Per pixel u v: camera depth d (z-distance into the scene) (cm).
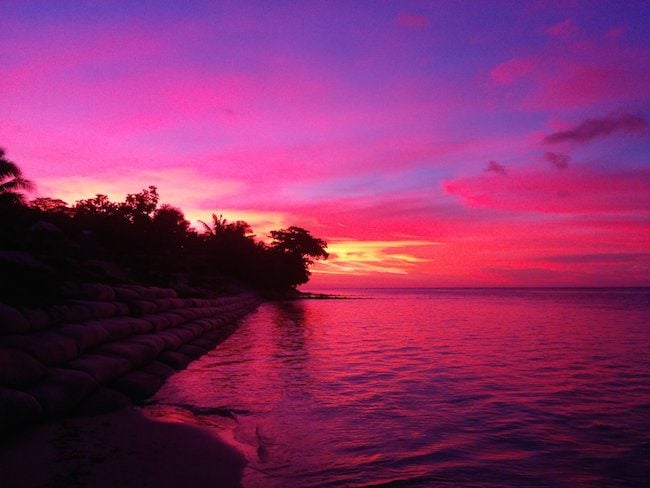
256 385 932
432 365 1178
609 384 955
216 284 3731
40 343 693
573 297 9850
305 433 632
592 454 561
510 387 923
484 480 484
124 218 3700
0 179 2855
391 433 634
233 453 542
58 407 594
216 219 6144
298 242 7062
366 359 1274
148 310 1370
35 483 410
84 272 1471
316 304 5600
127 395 790
